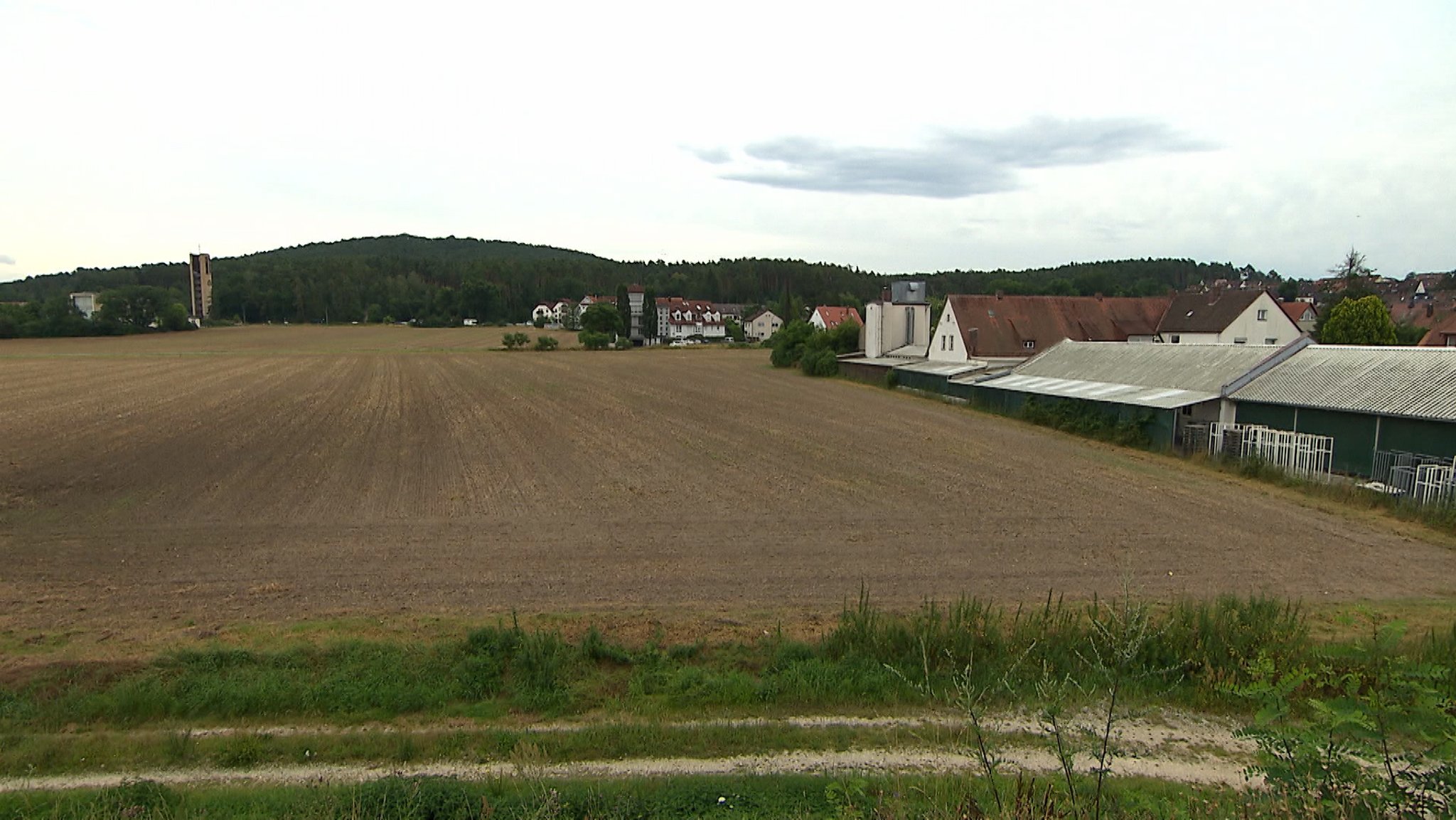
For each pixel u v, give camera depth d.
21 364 71.31
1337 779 5.22
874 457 29.73
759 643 12.28
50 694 10.31
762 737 9.50
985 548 17.94
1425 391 24.50
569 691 10.71
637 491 23.59
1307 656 11.20
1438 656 10.87
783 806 7.79
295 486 23.83
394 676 10.87
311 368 70.19
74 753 8.99
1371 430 25.30
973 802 6.83
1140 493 23.89
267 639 12.27
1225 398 30.61
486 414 41.41
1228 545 18.45
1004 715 10.21
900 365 57.53
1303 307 69.94
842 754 9.16
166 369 67.44
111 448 30.11
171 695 10.29
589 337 108.44
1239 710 10.36
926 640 11.48
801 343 77.31
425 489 23.61
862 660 11.43
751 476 25.97
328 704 10.26
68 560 16.52
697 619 13.34
